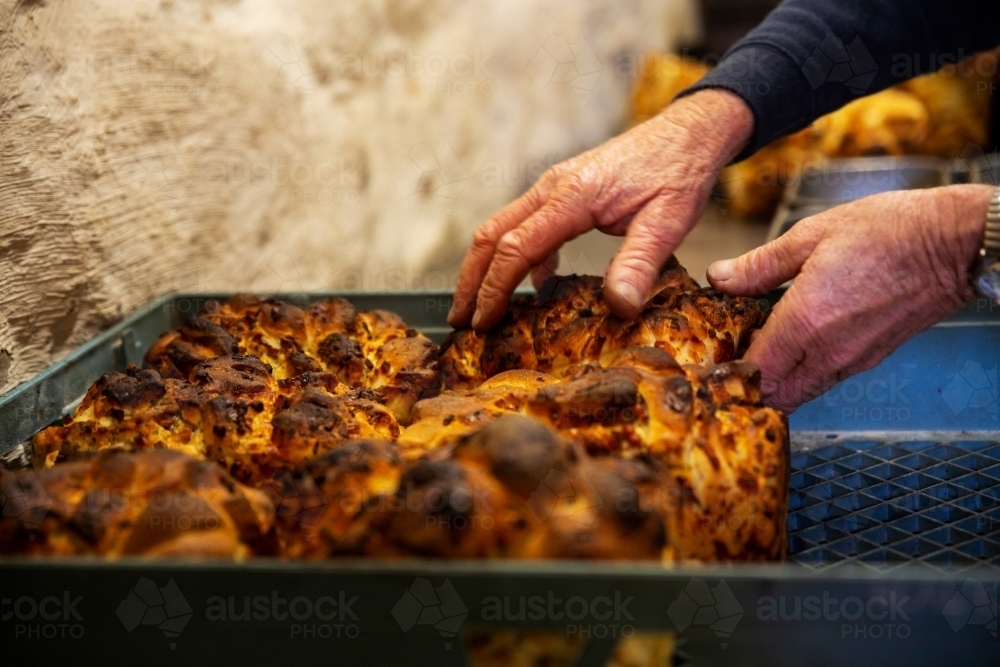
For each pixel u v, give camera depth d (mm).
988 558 775
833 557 782
